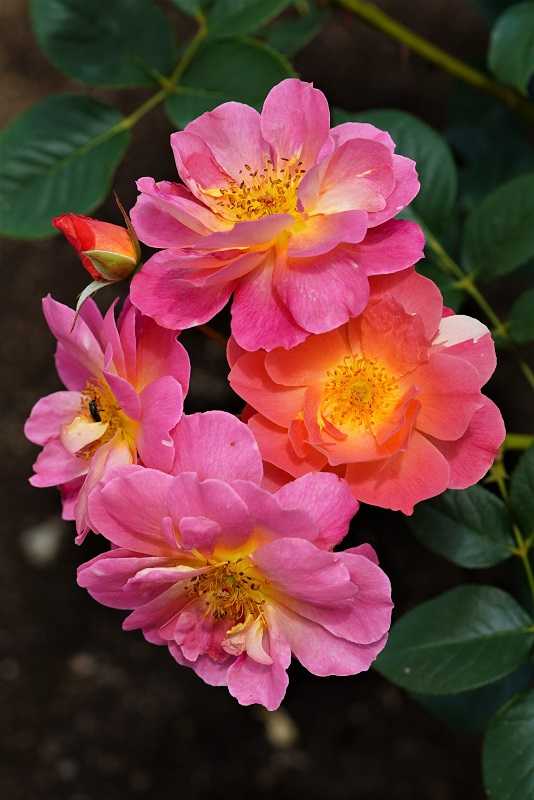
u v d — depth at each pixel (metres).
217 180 0.47
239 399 0.83
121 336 0.47
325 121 0.46
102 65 0.55
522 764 0.49
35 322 0.87
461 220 0.64
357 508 0.45
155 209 0.47
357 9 0.61
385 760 0.81
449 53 0.78
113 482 0.44
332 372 0.47
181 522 0.44
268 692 0.46
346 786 0.81
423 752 0.81
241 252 0.46
